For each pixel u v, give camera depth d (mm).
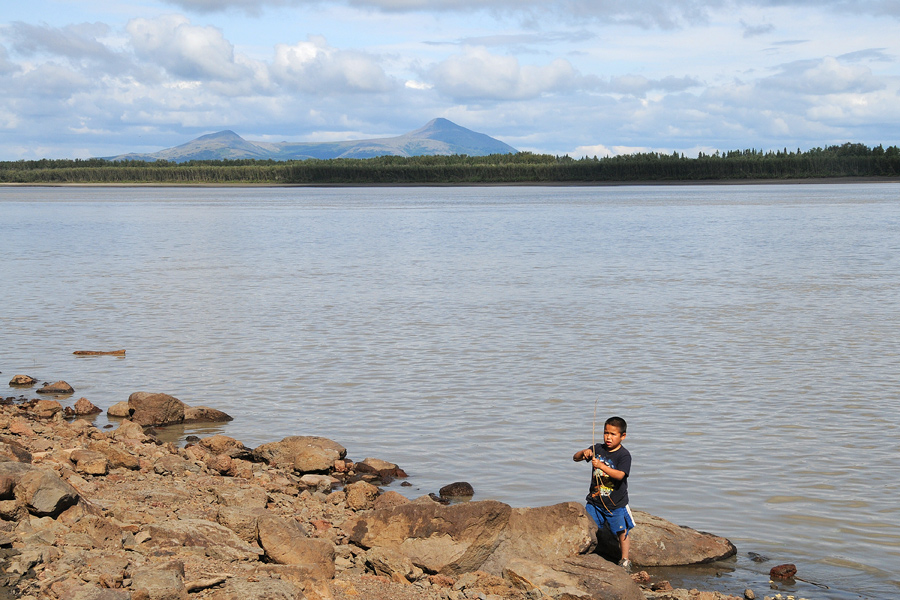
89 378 18547
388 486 11844
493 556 8805
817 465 12328
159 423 15117
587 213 95625
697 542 9609
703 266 40531
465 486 11508
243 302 29484
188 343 22062
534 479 12000
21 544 7113
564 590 8078
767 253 46531
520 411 15461
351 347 21375
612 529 9328
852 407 15398
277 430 14664
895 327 23516
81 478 10055
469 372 18547
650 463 12477
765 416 14875
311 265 42844
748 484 11617
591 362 19438
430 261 44625
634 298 29859
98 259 46125
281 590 6723
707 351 20547
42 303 29203
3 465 8211
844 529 10195
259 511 8820
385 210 108312
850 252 46375
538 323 24812
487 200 141875
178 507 9516
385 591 7805
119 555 7254
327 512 10539
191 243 57906
